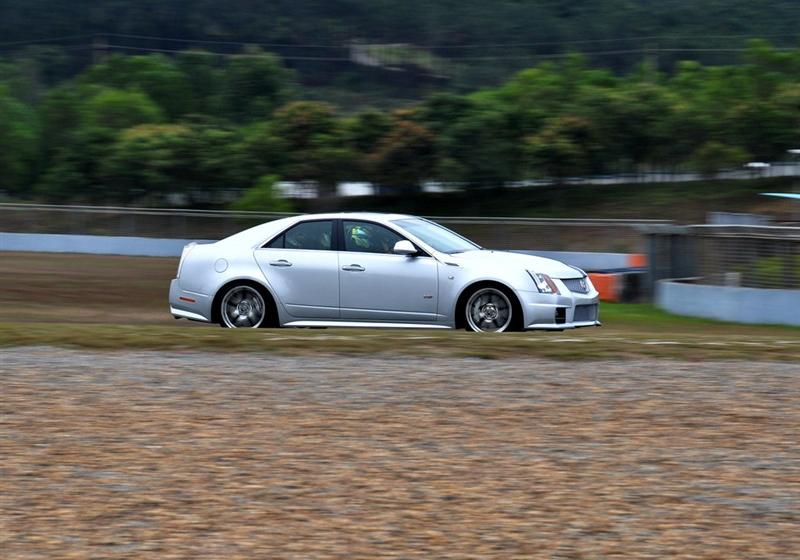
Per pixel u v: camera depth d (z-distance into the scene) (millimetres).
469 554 6891
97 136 85250
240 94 114812
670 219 77562
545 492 8023
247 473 8484
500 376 12000
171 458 8891
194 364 12797
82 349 13859
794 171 84438
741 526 7332
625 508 7684
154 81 110250
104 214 58656
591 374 12125
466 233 49594
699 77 98062
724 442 9297
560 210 83250
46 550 6996
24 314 24703
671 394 11047
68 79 158375
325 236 17641
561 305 16672
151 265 45125
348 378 11906
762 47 90875
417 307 16969
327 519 7492
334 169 84438
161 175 82062
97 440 9414
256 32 172625
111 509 7711
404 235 17359
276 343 14078
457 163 84438
